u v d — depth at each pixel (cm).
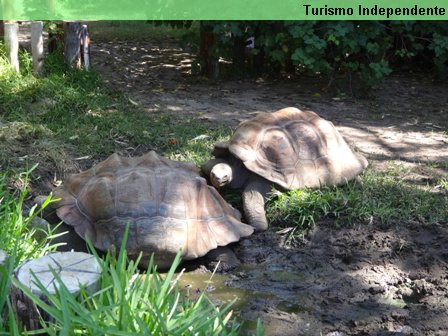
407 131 876
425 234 596
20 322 341
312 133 645
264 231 605
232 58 1130
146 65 1187
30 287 329
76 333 317
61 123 811
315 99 1016
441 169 739
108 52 1277
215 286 523
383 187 669
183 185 546
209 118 888
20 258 395
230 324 464
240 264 564
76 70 977
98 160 727
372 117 936
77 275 343
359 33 997
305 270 554
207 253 555
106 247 516
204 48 1099
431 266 552
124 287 341
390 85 1120
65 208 538
